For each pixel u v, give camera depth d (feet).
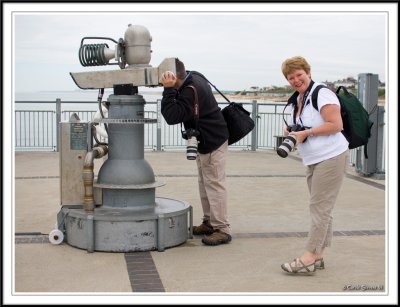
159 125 45.55
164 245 15.87
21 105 44.70
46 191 26.04
